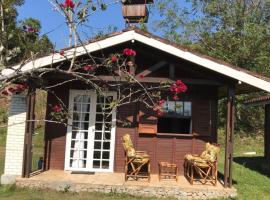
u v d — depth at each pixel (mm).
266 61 24438
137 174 9969
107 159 10539
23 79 5047
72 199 8281
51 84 10406
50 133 10578
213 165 9086
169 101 10547
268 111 15102
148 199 8586
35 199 8211
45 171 10234
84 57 9016
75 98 10570
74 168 10531
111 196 8688
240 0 25875
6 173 9742
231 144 9078
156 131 10398
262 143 21938
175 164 9961
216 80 9352
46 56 8484
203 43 27109
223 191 8734
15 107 9750
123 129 10547
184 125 10914
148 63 10375
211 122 10469
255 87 9547
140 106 10453
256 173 13102
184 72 10273
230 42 25297
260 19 26141
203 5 26906
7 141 9750
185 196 8719
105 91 7531
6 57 4188
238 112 23891
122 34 9016
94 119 10547
